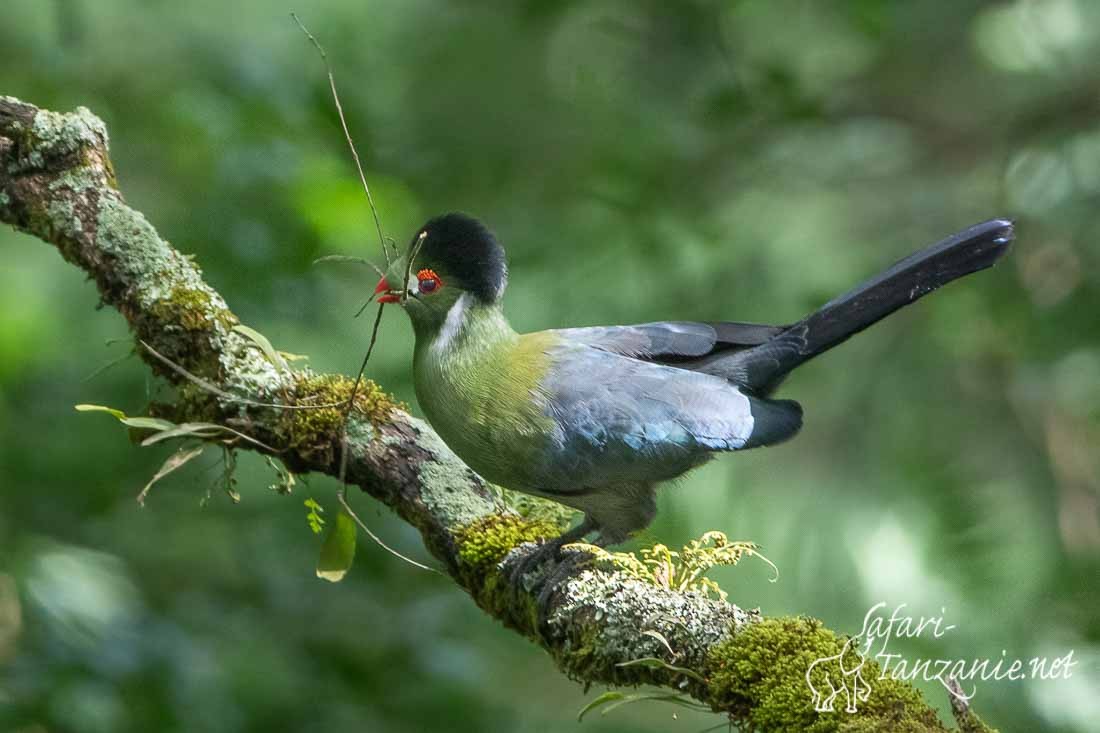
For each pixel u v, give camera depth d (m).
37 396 11.29
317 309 11.23
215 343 7.68
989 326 13.26
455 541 7.49
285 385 7.68
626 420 7.60
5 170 8.05
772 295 13.12
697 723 12.10
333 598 10.15
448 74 14.09
